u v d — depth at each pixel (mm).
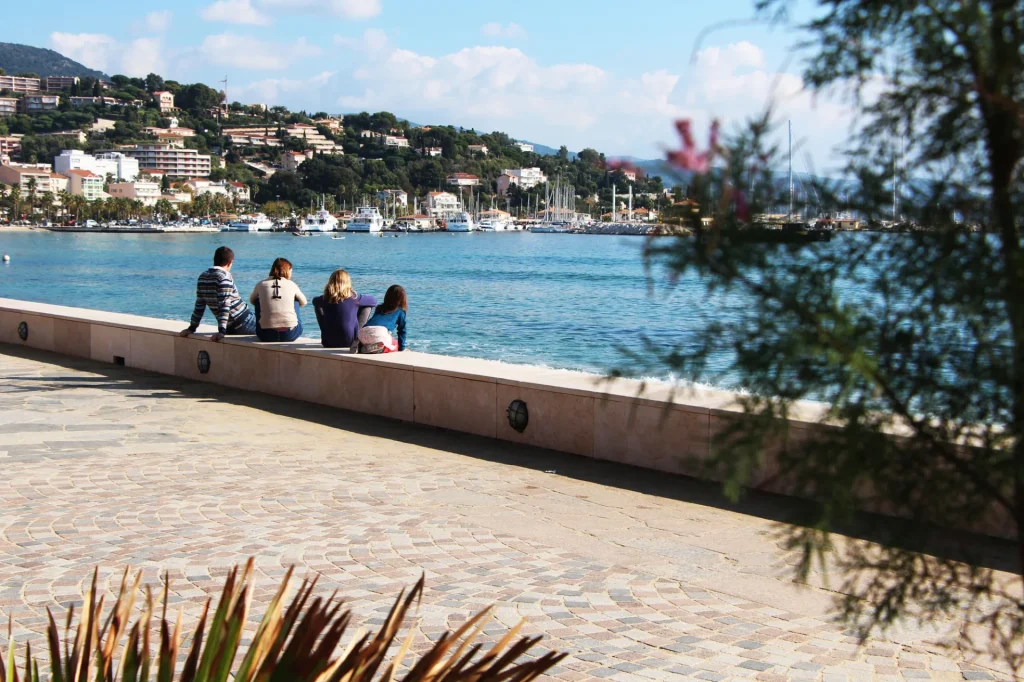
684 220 1708
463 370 10648
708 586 5836
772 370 1755
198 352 14156
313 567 6148
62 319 16938
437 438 10367
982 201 1805
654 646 4973
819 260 1757
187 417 11430
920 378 1783
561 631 5160
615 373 1860
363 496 7934
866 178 1821
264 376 13188
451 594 5691
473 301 66625
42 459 9164
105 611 5316
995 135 1785
